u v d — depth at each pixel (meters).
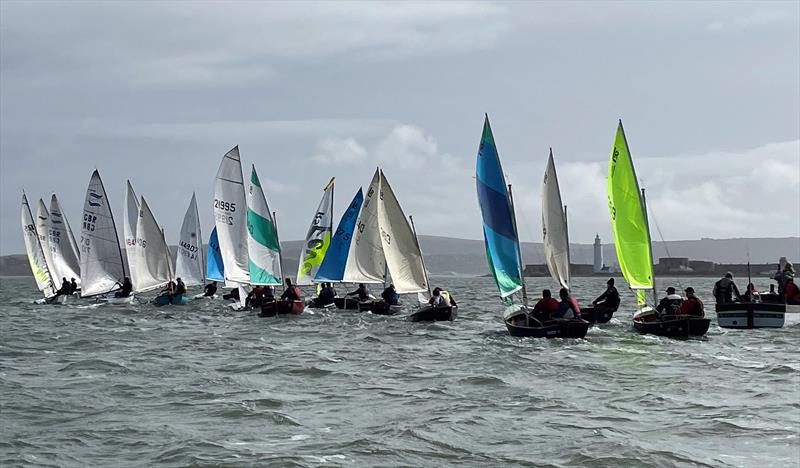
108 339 41.41
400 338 40.88
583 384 27.22
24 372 30.81
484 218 41.22
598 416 22.56
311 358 33.84
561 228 42.06
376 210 54.12
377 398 25.38
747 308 42.69
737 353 33.91
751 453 18.94
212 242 73.12
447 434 20.75
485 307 68.56
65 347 38.50
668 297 40.38
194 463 18.47
